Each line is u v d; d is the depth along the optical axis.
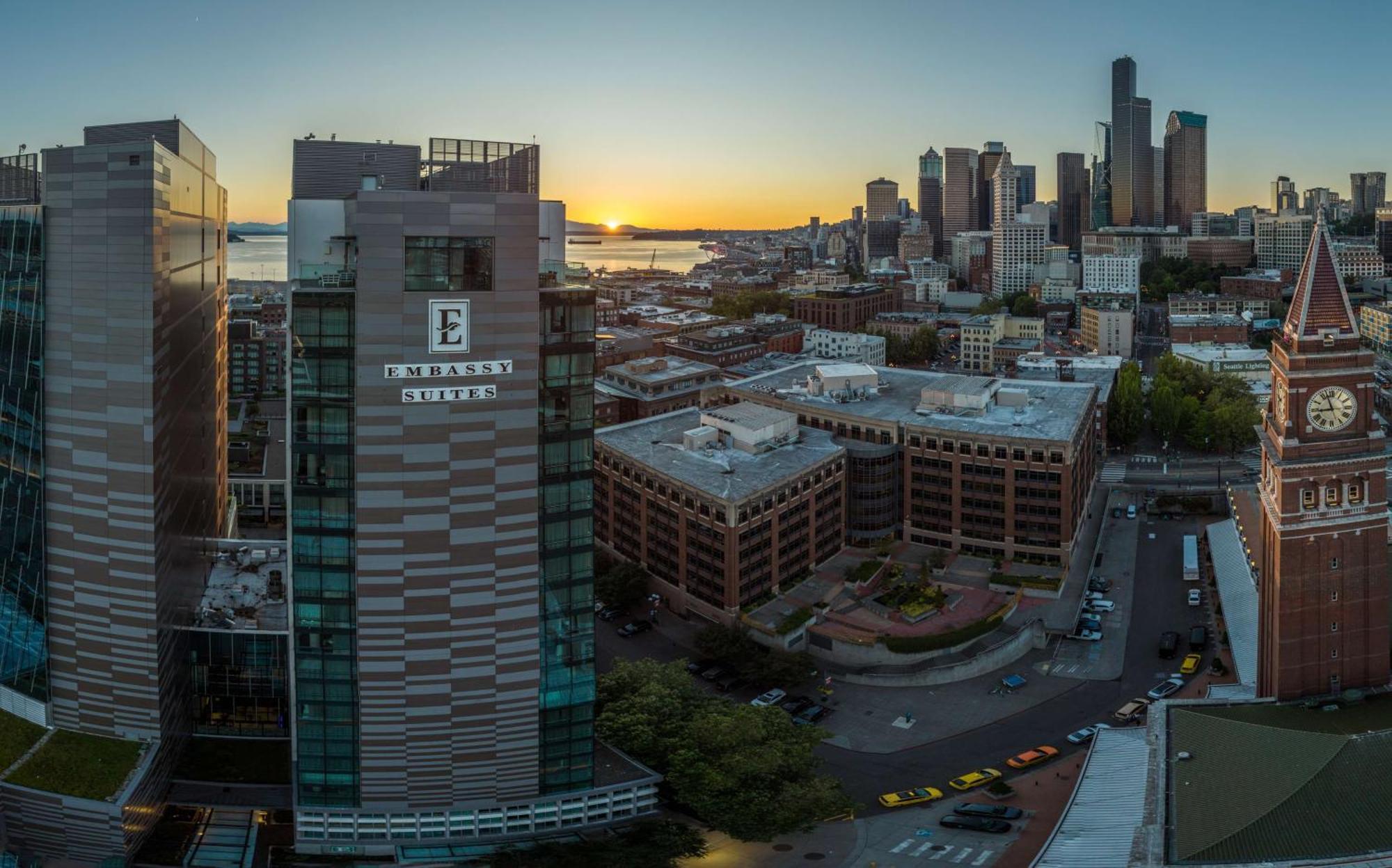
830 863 136.75
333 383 124.44
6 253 138.00
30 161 145.62
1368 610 141.38
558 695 135.38
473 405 125.12
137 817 132.88
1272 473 142.38
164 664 141.62
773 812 134.50
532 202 124.06
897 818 148.25
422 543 126.81
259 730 157.75
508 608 130.62
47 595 141.38
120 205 132.38
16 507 141.75
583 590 134.62
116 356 134.38
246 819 140.50
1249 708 139.75
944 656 194.38
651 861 127.88
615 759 146.00
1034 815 147.62
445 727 132.25
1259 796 116.81
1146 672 191.75
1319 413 137.38
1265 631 148.12
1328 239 136.62
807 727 151.12
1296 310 137.50
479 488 127.00
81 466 137.38
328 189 137.62
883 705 181.75
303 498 126.69
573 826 138.38
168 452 142.88
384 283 121.38
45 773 133.25
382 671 130.00
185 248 155.50
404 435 124.06
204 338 173.00
